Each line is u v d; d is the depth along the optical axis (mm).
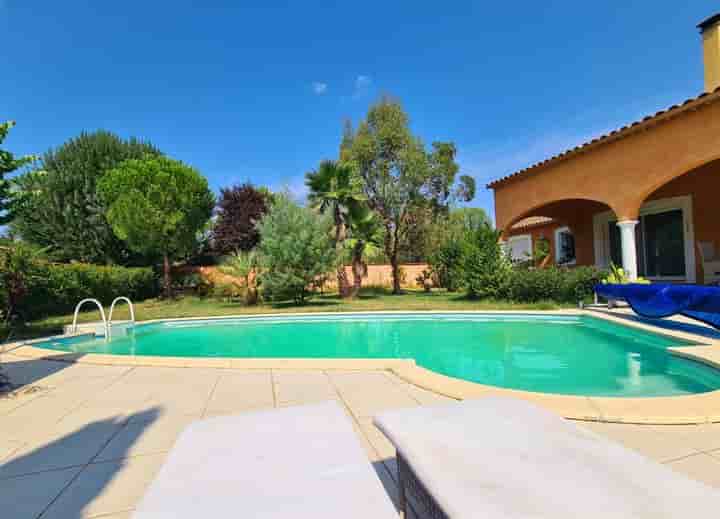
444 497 1032
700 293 5527
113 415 3260
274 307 13273
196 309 13141
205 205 17344
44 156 17875
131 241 15633
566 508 977
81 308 12781
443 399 3406
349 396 3551
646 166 8500
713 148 7488
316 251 13469
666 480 1105
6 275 8859
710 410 2838
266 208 22031
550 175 10672
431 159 17016
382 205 16938
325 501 1068
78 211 17047
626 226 8906
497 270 11711
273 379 4191
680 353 4703
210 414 3232
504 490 1065
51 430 2961
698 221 10188
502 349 6715
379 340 8070
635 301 7020
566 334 7520
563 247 15750
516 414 1646
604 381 4723
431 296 15531
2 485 2174
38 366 5129
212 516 1001
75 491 2107
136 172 15133
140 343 8375
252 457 1346
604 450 1311
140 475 2270
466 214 25203
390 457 2373
